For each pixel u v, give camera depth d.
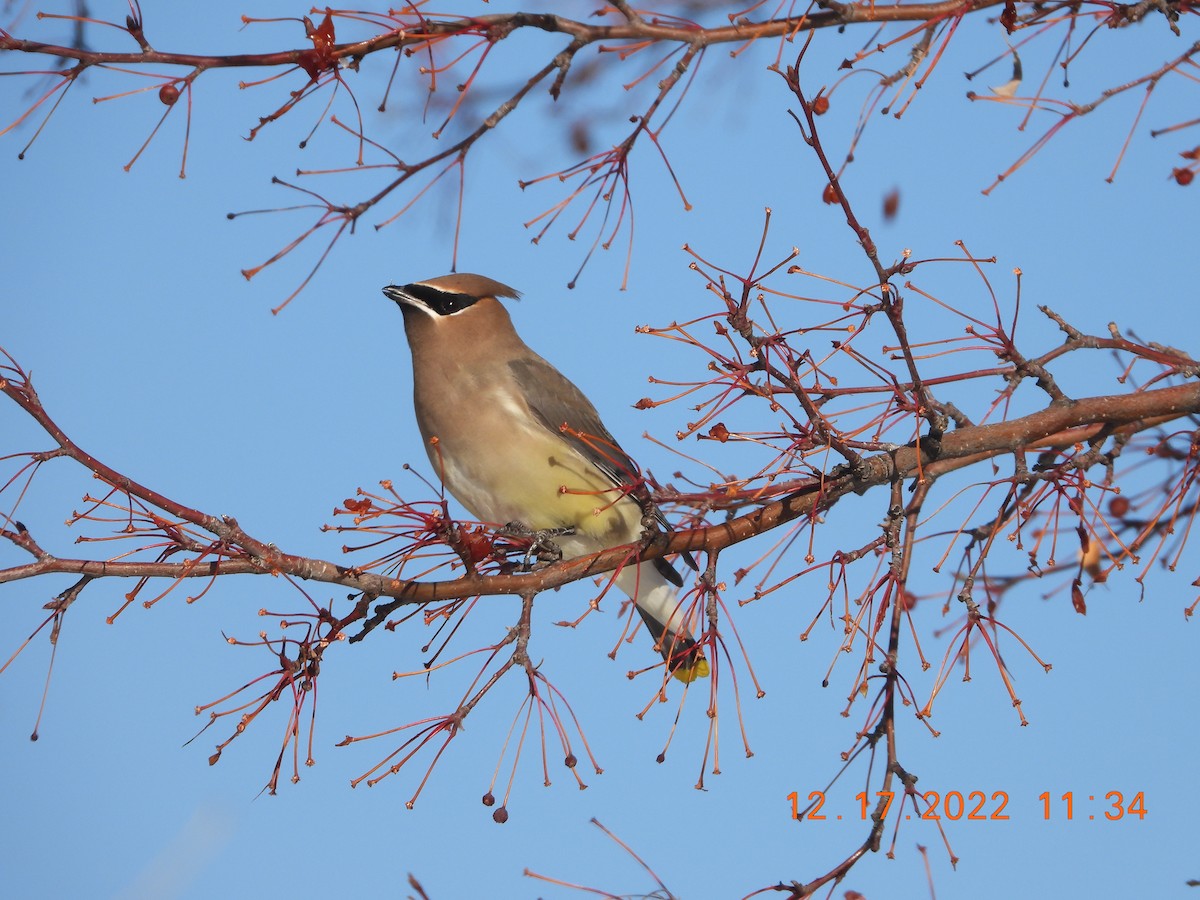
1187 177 9.48
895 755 8.90
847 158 8.96
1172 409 10.09
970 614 9.16
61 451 9.01
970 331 9.98
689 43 9.17
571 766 8.98
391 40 8.97
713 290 8.83
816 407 9.38
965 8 9.07
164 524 9.02
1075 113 9.25
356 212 8.96
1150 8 9.33
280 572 9.26
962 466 10.37
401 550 9.56
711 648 9.24
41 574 8.97
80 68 8.74
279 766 8.90
